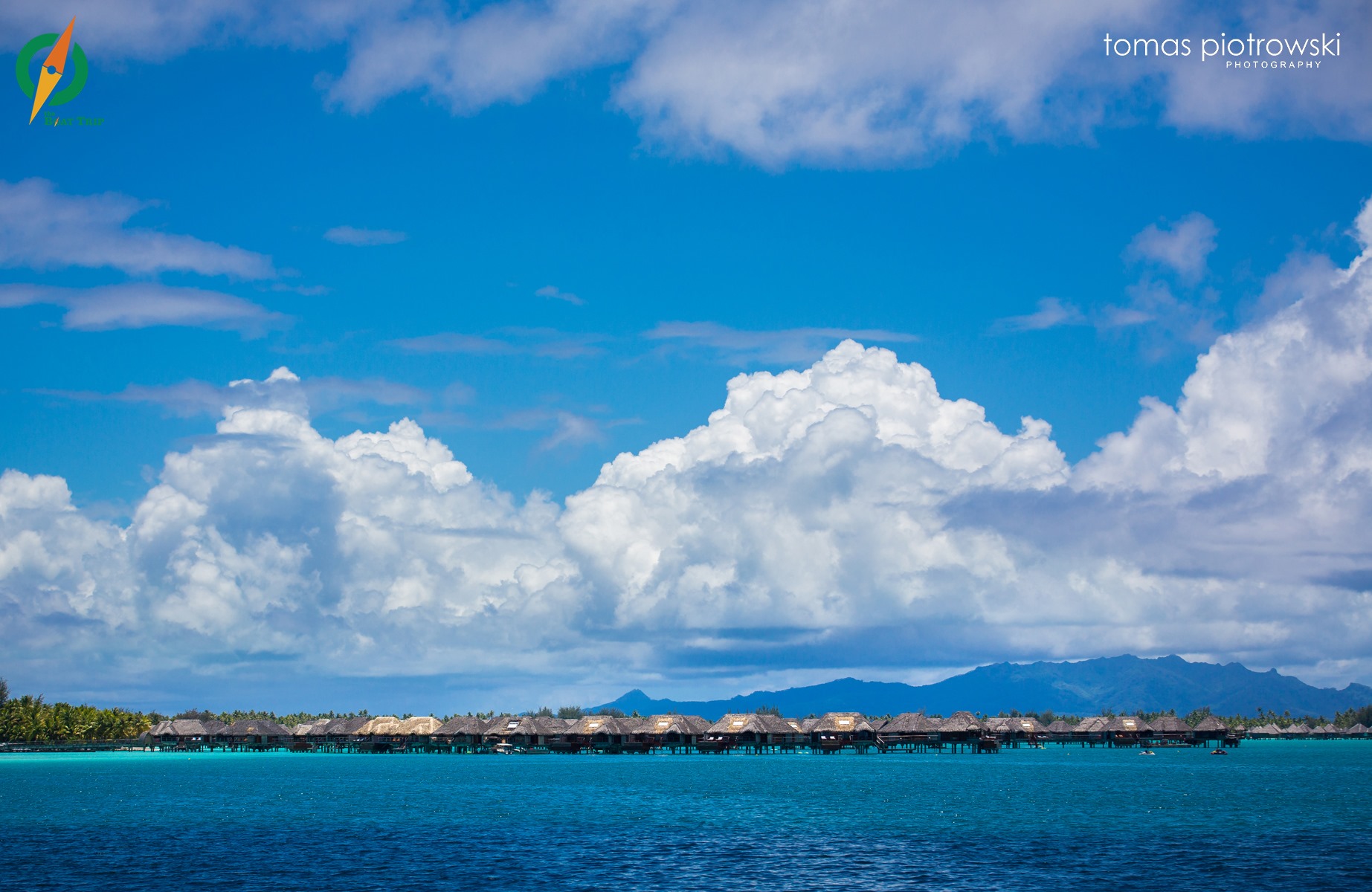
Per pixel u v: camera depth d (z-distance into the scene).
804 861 66.56
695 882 60.03
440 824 86.25
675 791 117.75
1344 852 67.88
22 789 123.81
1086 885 58.56
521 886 59.09
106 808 99.50
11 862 66.50
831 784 126.81
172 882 60.22
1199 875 60.81
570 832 80.56
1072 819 86.38
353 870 63.78
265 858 68.06
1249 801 100.19
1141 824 82.38
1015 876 61.25
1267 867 62.69
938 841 74.19
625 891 57.72
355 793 116.62
